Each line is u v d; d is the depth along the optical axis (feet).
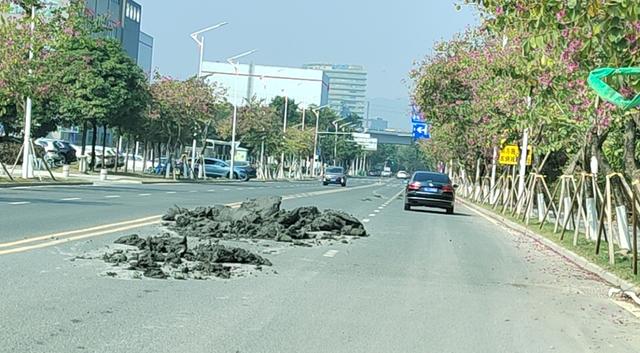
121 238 53.83
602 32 40.42
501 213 124.77
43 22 118.42
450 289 43.88
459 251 64.64
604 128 71.77
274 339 29.55
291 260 51.90
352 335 30.96
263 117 286.66
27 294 35.27
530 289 45.88
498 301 40.86
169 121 197.98
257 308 35.24
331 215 73.26
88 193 111.75
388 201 149.79
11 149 179.32
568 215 76.64
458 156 202.08
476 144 152.35
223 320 32.35
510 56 83.51
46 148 211.61
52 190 113.50
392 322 33.91
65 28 121.90
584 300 42.96
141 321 31.35
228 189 159.12
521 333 33.17
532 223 100.01
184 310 33.86
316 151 386.32
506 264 57.93
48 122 187.52
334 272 47.65
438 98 151.74
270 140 290.35
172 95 193.47
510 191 125.80
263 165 289.33
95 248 50.57
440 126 167.43
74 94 170.30
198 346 27.89
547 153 111.24
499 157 134.51
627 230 63.62
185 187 156.66
